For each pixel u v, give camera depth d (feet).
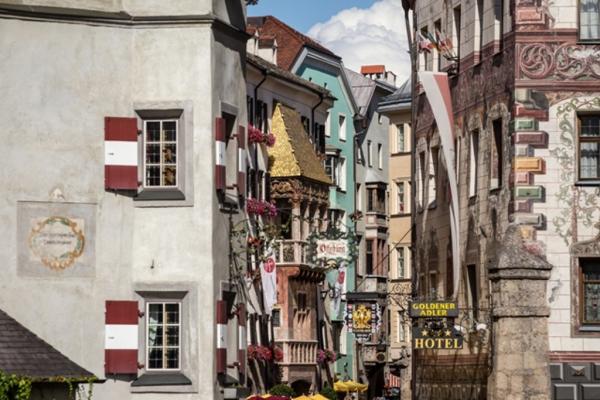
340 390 300.61
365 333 226.17
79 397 138.00
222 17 145.59
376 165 379.76
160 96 141.79
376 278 365.20
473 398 175.94
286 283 272.31
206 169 141.38
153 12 142.10
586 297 164.55
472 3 182.50
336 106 349.20
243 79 150.61
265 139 236.02
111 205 140.67
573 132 165.48
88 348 139.44
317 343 288.92
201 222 141.08
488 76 175.83
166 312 141.28
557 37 166.09
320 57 339.36
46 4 140.46
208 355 140.36
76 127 140.36
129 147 140.77
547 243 164.66
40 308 138.92
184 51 142.00
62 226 139.64
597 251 164.25
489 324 168.96
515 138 165.89
